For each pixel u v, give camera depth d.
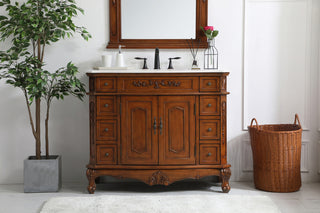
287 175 3.16
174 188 3.32
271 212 2.69
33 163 3.19
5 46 3.43
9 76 3.12
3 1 3.14
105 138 3.10
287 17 3.46
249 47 3.49
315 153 3.54
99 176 3.44
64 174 3.55
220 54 3.49
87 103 3.52
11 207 2.86
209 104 3.08
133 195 3.12
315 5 3.45
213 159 3.12
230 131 3.55
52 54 3.47
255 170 3.30
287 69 3.50
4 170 3.52
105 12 3.45
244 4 3.45
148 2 3.45
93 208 2.77
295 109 3.53
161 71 3.04
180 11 3.45
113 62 3.49
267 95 3.52
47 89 3.29
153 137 3.09
